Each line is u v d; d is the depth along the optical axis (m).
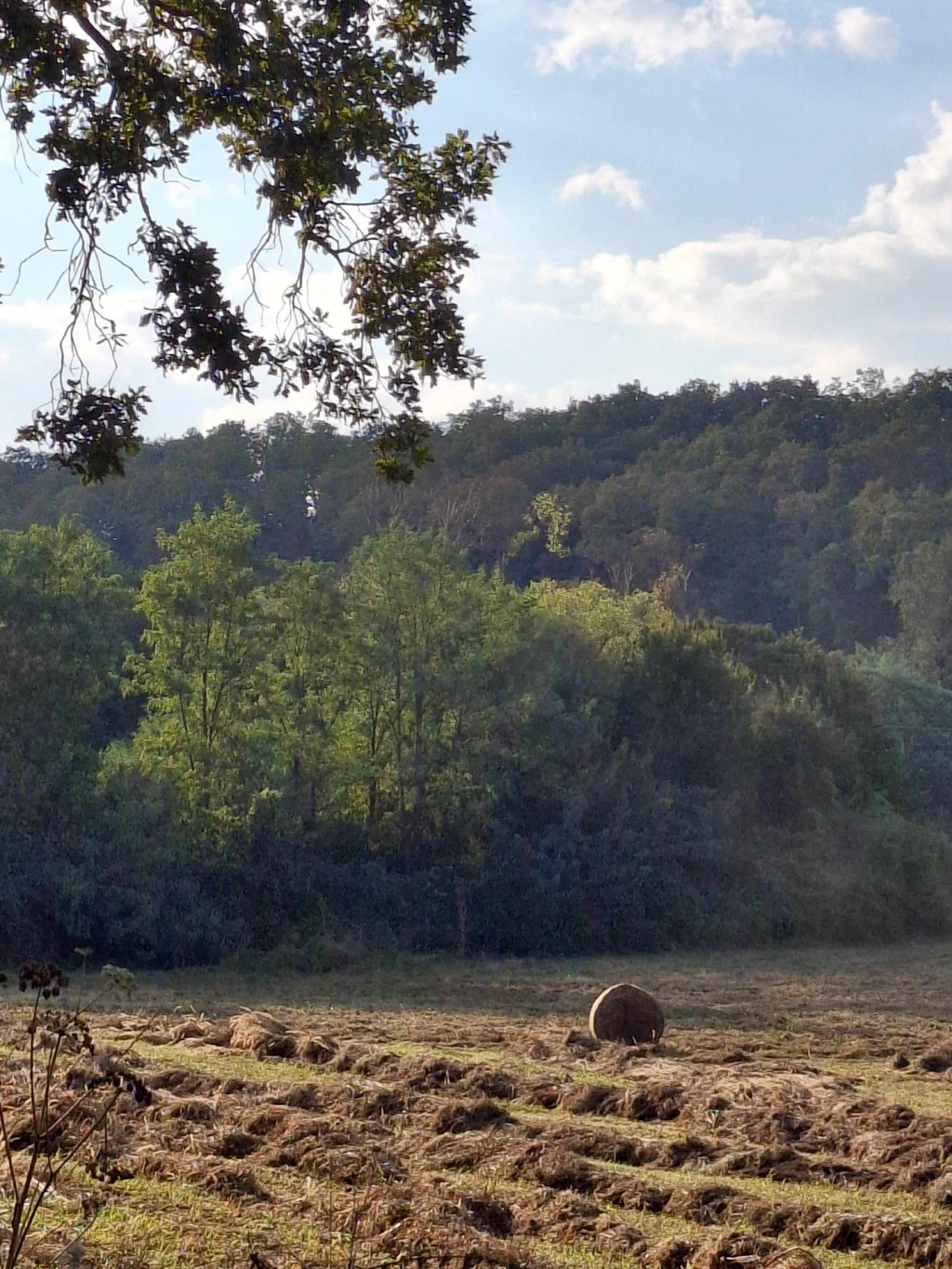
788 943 43.88
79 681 36.56
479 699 41.75
